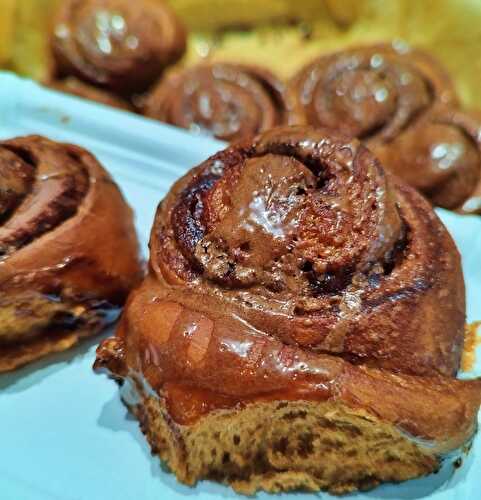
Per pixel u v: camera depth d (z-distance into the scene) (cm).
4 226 21
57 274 22
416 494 20
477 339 23
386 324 19
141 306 20
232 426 19
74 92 38
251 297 19
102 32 39
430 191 33
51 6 39
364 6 39
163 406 19
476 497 20
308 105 36
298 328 19
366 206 19
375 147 34
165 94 38
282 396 18
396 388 18
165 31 39
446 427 18
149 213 27
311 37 40
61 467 21
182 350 19
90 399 22
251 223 20
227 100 36
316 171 20
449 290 20
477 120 34
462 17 37
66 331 23
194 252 20
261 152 21
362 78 35
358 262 19
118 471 21
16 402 22
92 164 24
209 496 20
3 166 22
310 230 19
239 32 41
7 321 22
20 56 39
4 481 20
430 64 37
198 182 21
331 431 19
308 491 20
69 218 22
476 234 26
